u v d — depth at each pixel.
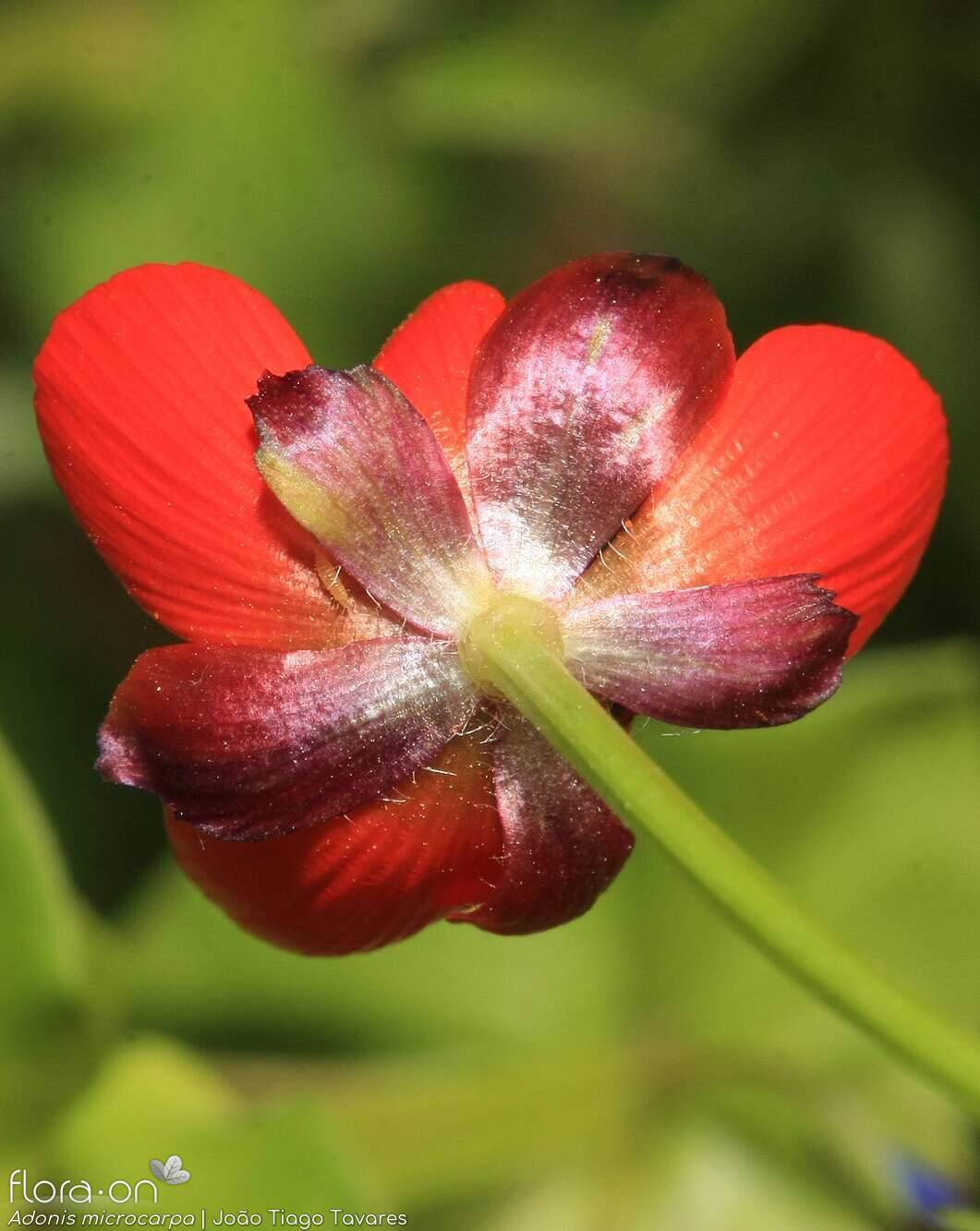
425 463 0.10
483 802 0.10
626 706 0.10
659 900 0.13
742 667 0.10
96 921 0.13
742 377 0.10
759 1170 0.13
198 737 0.10
